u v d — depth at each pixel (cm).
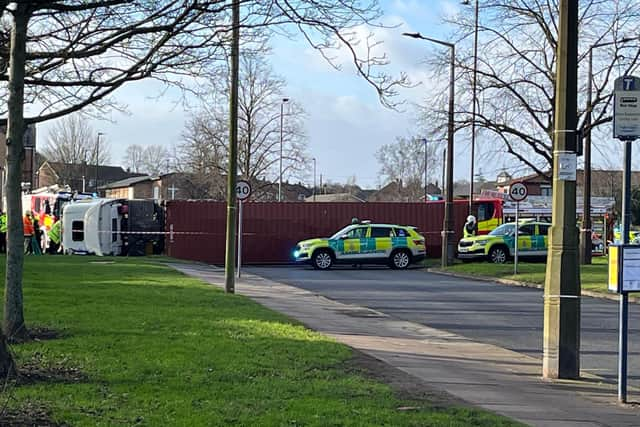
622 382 802
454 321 1523
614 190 6425
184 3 962
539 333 1380
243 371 838
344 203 3528
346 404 710
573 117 920
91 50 1023
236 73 1745
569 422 710
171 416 631
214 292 1733
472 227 3475
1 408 618
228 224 1772
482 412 720
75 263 2466
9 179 987
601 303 1880
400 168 8262
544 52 2444
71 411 634
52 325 1105
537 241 3209
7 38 1109
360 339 1218
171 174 8106
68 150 6888
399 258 3034
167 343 990
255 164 5003
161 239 3441
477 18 2811
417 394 797
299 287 2170
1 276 1853
